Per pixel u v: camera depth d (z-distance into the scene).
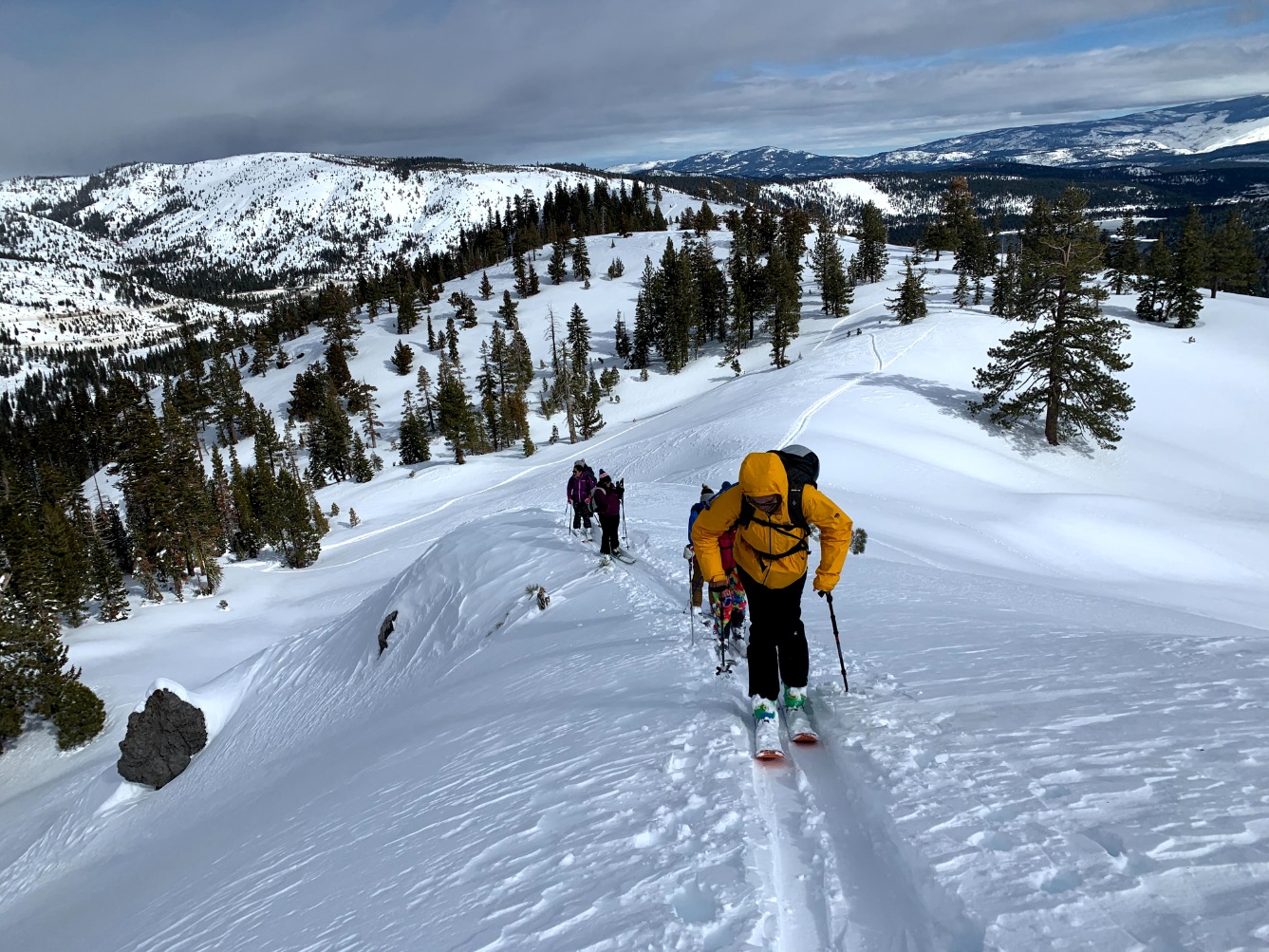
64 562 47.09
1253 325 64.75
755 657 3.68
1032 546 24.02
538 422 91.31
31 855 18.08
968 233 91.19
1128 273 79.25
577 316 101.94
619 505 13.22
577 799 3.60
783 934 2.21
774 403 45.75
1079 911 1.87
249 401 109.00
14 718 33.25
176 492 54.34
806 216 121.38
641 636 8.10
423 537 49.78
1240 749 2.66
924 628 6.77
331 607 42.72
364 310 162.38
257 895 4.88
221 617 46.44
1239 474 40.78
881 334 64.75
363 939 3.12
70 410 132.62
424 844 3.99
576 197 188.25
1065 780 2.62
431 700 10.13
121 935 6.52
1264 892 1.79
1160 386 52.09
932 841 2.39
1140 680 3.80
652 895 2.52
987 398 43.94
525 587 13.11
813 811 2.98
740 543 3.69
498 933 2.60
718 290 100.81
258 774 14.27
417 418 86.62
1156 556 24.72
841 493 26.31
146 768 18.77
